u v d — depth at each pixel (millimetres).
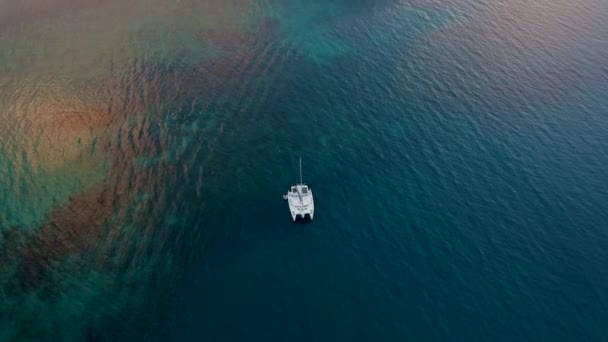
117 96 95438
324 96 95438
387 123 89125
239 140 86375
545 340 58500
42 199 76750
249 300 63500
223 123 89625
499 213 73062
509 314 61125
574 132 85438
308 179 79562
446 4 119500
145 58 105000
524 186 76812
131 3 122062
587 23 111062
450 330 59875
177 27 114188
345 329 60312
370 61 103500
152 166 81688
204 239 70938
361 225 72625
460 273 65812
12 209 75375
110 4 121750
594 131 85500
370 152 83812
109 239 70938
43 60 104438
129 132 87812
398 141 85562
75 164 82125
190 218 73750
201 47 108000
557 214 72562
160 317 61781
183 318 61594
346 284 65250
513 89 94625
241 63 103625
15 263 67938
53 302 63500
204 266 67562
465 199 75375
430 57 103688
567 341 58375
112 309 62719
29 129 88375
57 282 65688
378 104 93188
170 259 68375
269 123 89625
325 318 61469
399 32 111062
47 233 71812
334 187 78312
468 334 59406
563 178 77875
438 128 87625
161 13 118688
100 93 96125
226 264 67812
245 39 110250
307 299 63594
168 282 65625
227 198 76688
